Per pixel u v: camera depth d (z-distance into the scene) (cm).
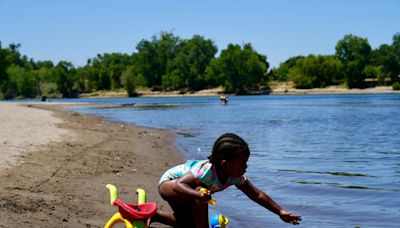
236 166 439
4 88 14150
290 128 2195
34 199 608
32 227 488
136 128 2147
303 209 664
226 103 5706
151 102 7231
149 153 1249
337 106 4538
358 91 10088
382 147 1409
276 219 616
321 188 802
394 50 10394
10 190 646
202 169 447
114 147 1298
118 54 15512
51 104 5634
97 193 706
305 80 10906
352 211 649
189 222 481
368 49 10681
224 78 11438
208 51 12488
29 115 2659
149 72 13075
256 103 5875
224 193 775
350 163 1092
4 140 1224
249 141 1625
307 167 1035
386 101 5578
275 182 855
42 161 923
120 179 834
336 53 10900
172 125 2431
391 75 10481
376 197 733
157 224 579
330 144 1511
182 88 12331
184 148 1416
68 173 830
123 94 12962
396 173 947
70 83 14200
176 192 448
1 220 493
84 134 1631
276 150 1355
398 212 641
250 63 11138
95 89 14475
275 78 13138
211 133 1958
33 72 14575
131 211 443
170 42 13275
